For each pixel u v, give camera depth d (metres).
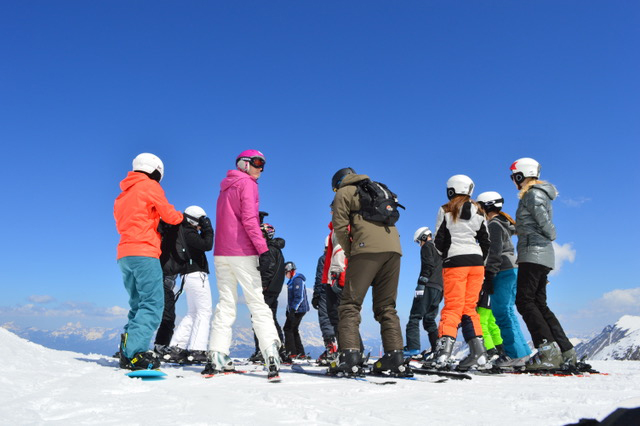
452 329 4.70
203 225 5.34
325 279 5.41
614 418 0.71
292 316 7.71
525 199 4.96
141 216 4.22
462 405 2.66
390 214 4.05
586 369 4.78
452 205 4.82
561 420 2.25
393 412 2.43
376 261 4.04
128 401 2.49
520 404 2.71
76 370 3.76
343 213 4.11
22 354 3.91
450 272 4.77
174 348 5.23
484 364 4.75
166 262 5.16
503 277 5.39
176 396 2.74
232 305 4.23
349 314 4.05
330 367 4.03
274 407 2.51
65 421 2.04
